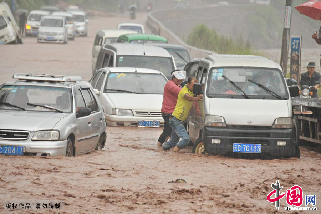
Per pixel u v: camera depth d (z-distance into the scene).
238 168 21.22
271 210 15.36
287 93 24.69
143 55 40.50
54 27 99.56
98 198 16.08
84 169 19.81
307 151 27.25
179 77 26.70
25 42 99.31
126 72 35.88
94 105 25.50
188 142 25.23
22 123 21.55
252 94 24.56
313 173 20.52
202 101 24.59
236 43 68.62
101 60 44.38
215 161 22.69
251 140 23.70
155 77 36.06
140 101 34.00
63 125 21.89
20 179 17.81
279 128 23.97
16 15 138.12
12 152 21.17
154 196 16.47
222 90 24.64
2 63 66.81
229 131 23.67
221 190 17.45
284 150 23.88
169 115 26.73
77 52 85.50
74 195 16.25
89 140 24.09
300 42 35.75
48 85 23.86
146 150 25.70
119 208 15.12
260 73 25.17
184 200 16.12
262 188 17.86
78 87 24.58
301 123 27.78
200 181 18.72
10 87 23.84
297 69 35.97
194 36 80.44
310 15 26.81
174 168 20.89
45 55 78.56
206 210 15.18
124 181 18.30
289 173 20.42
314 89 31.03
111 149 25.69
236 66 25.33
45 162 20.38
